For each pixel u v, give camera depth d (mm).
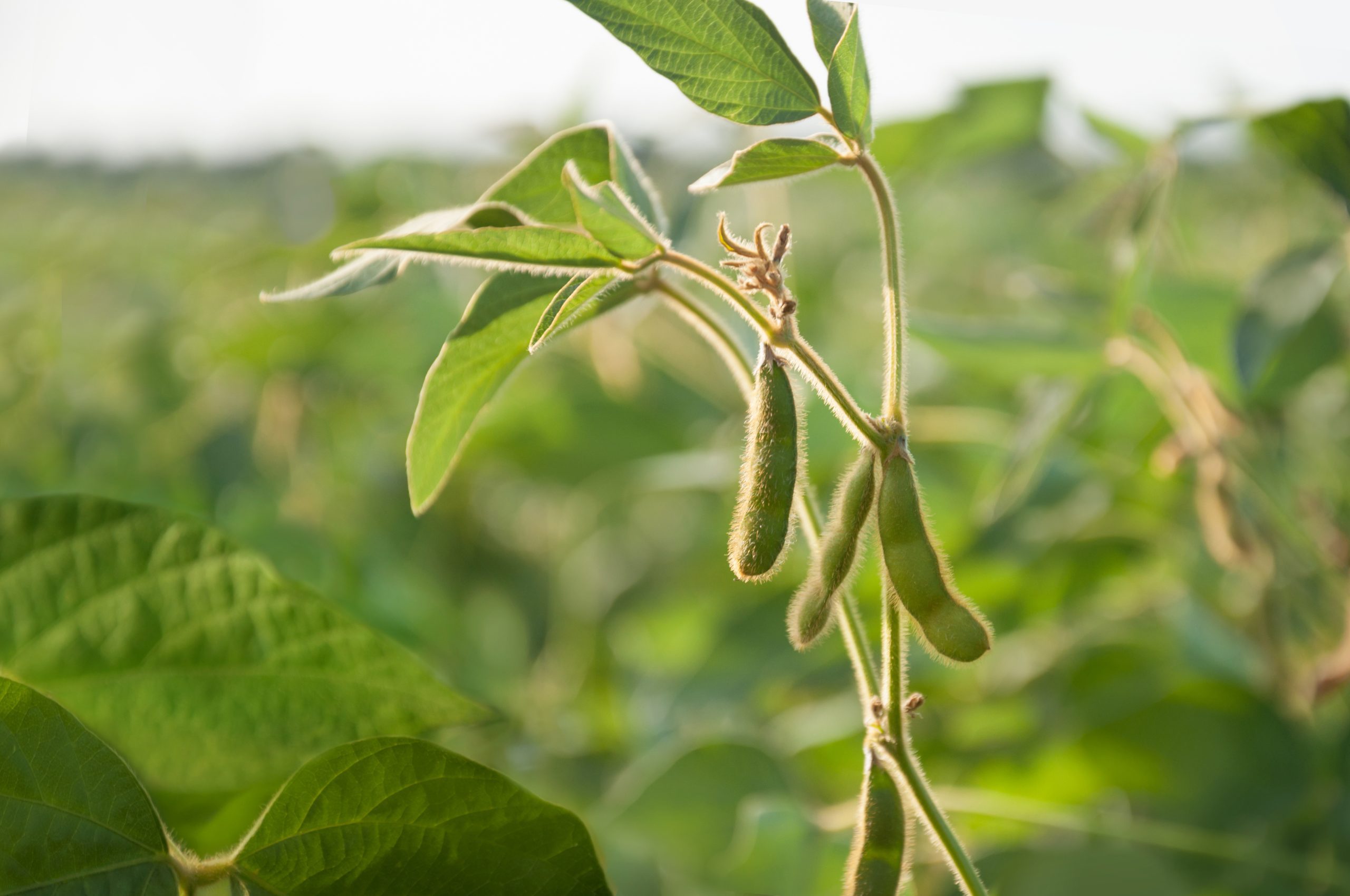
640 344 1598
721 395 1564
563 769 1097
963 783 962
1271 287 977
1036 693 1048
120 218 2021
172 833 669
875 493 620
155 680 690
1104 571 1165
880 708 633
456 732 1070
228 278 1878
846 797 1001
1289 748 903
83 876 621
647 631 1383
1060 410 996
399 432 1718
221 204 2023
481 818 637
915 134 1393
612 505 1566
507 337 662
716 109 634
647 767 886
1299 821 869
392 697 701
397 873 638
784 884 790
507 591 1572
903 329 626
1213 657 1006
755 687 1111
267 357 1724
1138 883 822
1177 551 1134
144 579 685
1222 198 1521
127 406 1765
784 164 628
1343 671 907
